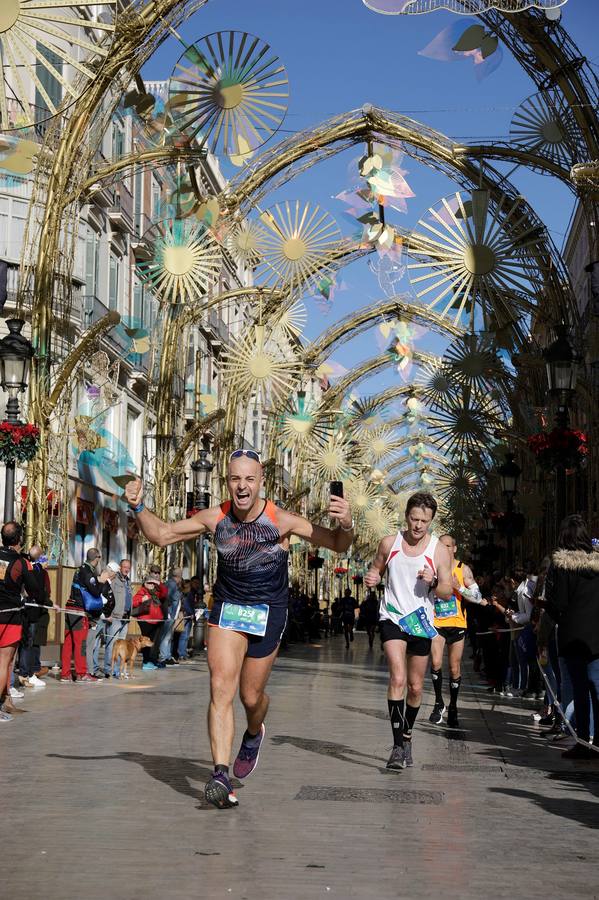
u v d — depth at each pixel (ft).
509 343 83.66
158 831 20.17
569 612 31.22
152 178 137.69
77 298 109.91
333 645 146.82
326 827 20.90
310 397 159.12
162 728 37.40
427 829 20.98
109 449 117.80
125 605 66.85
